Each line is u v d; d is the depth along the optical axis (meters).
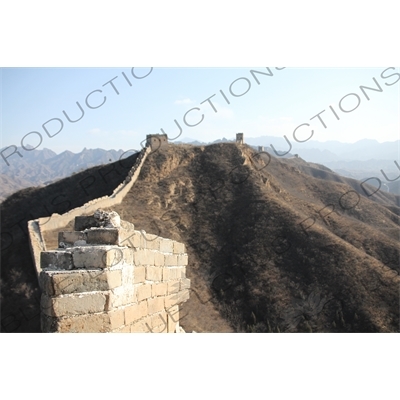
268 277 40.94
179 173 65.75
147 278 9.08
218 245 49.09
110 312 7.23
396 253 43.34
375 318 33.88
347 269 39.41
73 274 6.95
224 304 38.59
